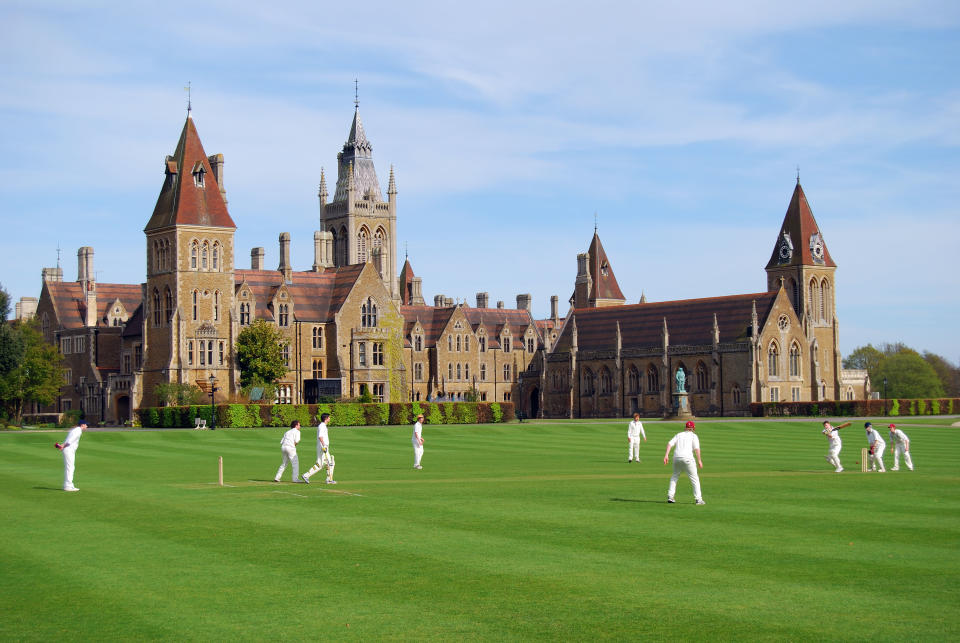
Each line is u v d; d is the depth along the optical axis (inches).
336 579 1100.5
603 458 2696.9
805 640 883.4
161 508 1614.2
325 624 936.3
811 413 5713.6
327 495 1784.0
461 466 2428.6
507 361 7573.8
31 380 5290.4
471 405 4985.2
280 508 1610.5
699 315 6845.5
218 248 5585.6
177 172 5605.3
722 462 2527.1
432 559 1198.3
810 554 1219.2
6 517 1519.4
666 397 6776.6
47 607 995.9
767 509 1583.4
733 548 1256.2
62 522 1471.5
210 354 5536.4
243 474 2222.0
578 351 7362.2
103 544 1296.8
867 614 959.0
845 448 3125.0
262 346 5546.3
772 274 7303.2
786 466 2394.2
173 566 1166.3
